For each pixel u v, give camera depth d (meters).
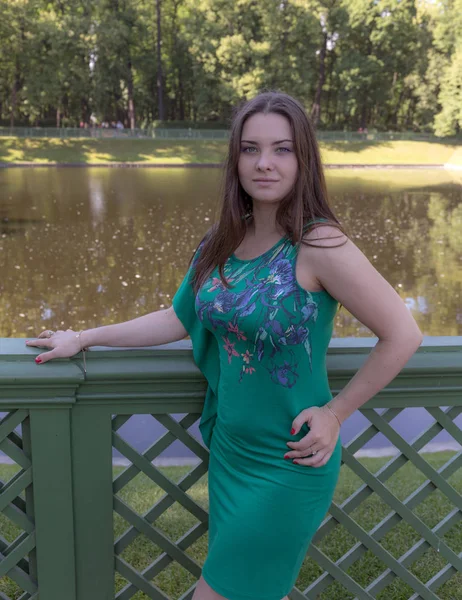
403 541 2.69
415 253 15.72
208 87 47.72
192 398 1.66
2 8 41.94
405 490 3.19
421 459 1.73
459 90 46.28
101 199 24.73
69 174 34.31
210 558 1.54
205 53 45.66
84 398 1.61
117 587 2.35
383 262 14.66
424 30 51.41
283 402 1.46
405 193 28.45
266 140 1.44
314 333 1.43
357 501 1.77
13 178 31.67
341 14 48.38
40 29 43.38
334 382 1.65
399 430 4.36
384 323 1.35
